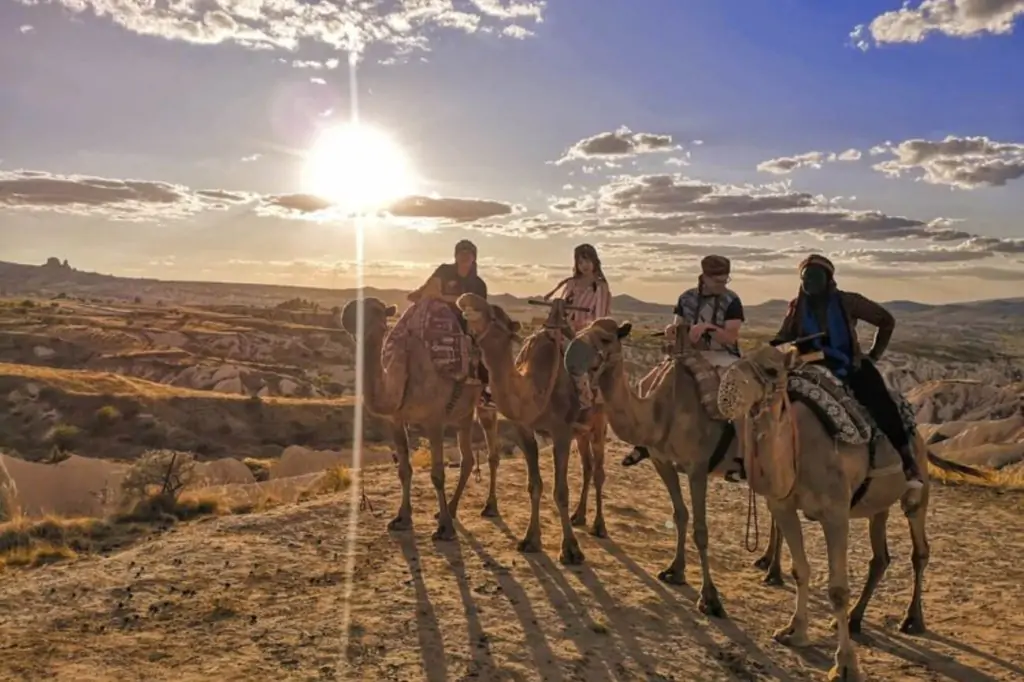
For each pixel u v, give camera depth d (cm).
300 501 1474
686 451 925
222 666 731
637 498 1503
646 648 818
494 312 1041
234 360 10900
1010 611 997
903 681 784
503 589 945
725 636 862
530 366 1048
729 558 1159
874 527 896
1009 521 1477
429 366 1106
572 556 1050
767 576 1060
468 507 1329
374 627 825
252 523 1173
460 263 1183
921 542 911
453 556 1055
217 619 838
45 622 824
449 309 1145
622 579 1009
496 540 1138
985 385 4791
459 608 884
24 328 11606
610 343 903
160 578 946
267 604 880
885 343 838
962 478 1872
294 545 1080
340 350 13412
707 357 949
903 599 1041
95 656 748
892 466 803
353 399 8112
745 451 761
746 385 716
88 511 2014
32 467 2900
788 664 805
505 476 1625
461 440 1201
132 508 1506
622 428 923
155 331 12444
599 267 1128
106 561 1035
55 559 1152
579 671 758
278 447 6500
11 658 739
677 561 1016
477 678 729
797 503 786
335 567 999
